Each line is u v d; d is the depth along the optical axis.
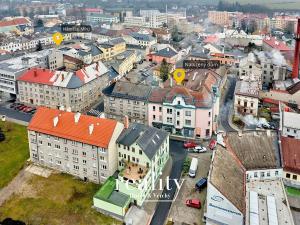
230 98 169.88
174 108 130.62
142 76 194.88
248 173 97.06
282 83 174.12
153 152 101.62
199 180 103.19
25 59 178.62
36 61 186.38
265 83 190.00
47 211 93.88
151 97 136.00
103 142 99.81
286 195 92.31
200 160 116.94
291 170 97.12
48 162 112.00
